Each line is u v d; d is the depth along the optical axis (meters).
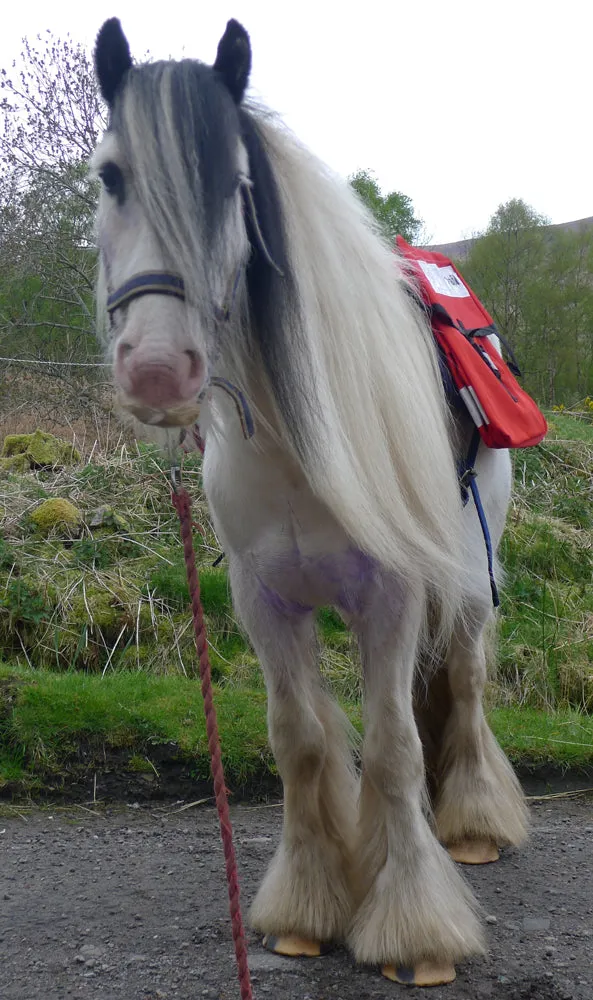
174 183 1.49
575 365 22.88
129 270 1.55
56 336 9.35
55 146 8.86
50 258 9.14
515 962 2.14
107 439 6.51
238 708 3.67
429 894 2.06
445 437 2.17
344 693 4.26
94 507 5.34
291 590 2.11
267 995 1.96
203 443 1.91
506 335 23.17
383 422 1.97
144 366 1.48
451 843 2.80
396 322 2.08
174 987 2.01
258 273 1.74
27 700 3.51
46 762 3.32
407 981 1.99
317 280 1.82
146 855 2.79
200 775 3.35
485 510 2.72
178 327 1.51
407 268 2.51
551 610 4.98
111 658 4.34
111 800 3.26
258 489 1.99
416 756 2.09
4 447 6.29
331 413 1.82
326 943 2.17
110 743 3.39
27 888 2.53
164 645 4.42
